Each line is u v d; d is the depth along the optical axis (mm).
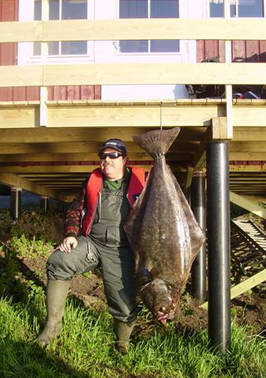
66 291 4406
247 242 9641
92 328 5016
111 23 4891
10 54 8211
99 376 4270
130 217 4055
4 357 4270
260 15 8141
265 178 9195
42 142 5762
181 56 8117
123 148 4230
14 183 9336
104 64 4934
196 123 5016
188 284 7523
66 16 8242
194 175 7207
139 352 4676
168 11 8211
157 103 4973
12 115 5090
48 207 12180
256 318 6574
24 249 8164
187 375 4441
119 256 4266
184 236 3869
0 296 5996
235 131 5766
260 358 4809
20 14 8234
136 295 4305
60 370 4312
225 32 4871
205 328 5691
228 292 4871
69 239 4211
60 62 8172
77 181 10352
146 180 4051
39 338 4508
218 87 6578
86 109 5070
